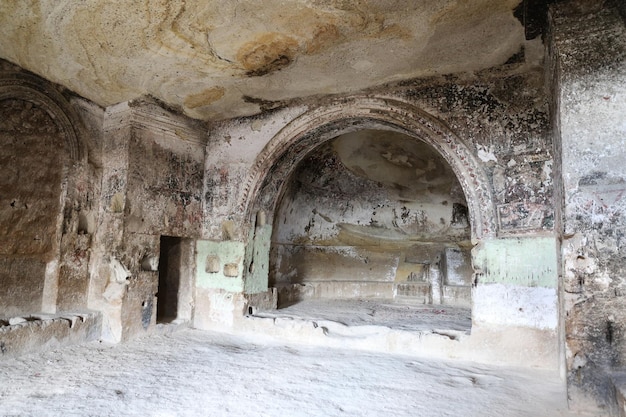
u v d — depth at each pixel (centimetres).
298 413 339
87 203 584
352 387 399
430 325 580
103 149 604
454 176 812
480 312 488
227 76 531
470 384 409
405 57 481
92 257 588
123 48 459
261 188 651
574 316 338
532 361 461
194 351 518
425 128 534
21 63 496
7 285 515
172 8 388
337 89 570
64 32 430
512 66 490
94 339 552
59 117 549
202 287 657
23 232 527
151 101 592
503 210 488
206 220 671
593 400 329
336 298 876
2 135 504
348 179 859
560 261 406
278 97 597
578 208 343
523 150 486
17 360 455
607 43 349
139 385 396
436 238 880
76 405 346
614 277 330
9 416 321
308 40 446
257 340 580
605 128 341
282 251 835
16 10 392
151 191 603
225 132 676
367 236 905
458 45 453
